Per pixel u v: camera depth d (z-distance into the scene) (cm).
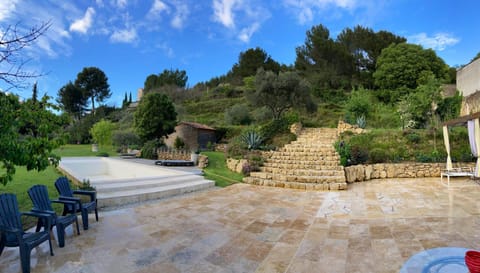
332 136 1611
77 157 1567
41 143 409
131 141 2164
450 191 808
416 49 2714
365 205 667
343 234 466
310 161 1123
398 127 1680
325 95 3288
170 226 506
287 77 2019
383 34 3681
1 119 366
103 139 2152
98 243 418
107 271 328
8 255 368
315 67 3919
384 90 2744
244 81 4634
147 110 1806
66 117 469
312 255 381
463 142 1237
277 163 1171
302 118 2284
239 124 2698
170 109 1872
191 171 1138
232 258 372
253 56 5206
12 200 360
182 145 1892
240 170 1163
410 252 380
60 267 336
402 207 637
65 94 4788
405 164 1120
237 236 457
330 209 635
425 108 1578
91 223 520
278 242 432
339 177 946
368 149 1244
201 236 455
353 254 382
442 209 607
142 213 595
